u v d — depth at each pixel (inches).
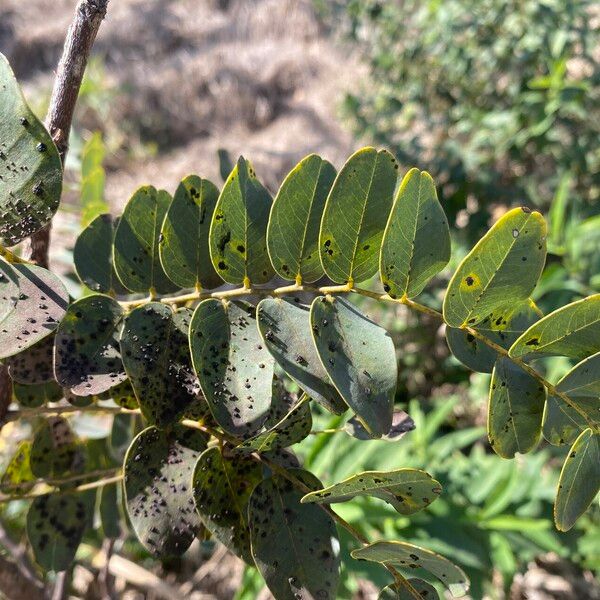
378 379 6.9
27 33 64.1
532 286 6.8
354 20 36.5
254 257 7.6
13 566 14.2
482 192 28.9
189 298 7.9
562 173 28.3
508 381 7.2
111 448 10.9
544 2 27.9
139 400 7.5
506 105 31.4
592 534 20.0
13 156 7.0
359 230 7.1
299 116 52.0
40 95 54.7
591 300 6.7
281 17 60.2
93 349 7.6
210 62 57.6
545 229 6.6
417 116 33.9
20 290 7.1
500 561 18.0
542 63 29.1
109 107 55.0
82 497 10.0
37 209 7.0
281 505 7.6
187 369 7.7
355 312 7.2
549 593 23.4
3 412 9.0
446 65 31.9
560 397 7.1
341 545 16.2
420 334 28.5
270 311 7.3
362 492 6.9
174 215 7.8
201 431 8.1
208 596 23.2
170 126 55.0
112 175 51.6
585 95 26.9
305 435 7.5
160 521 7.7
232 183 7.4
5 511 17.3
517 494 19.9
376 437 6.6
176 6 65.3
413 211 6.8
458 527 17.9
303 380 6.9
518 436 7.3
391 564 7.4
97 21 7.8
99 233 8.9
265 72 55.8
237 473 7.8
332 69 54.7
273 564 7.5
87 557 20.6
